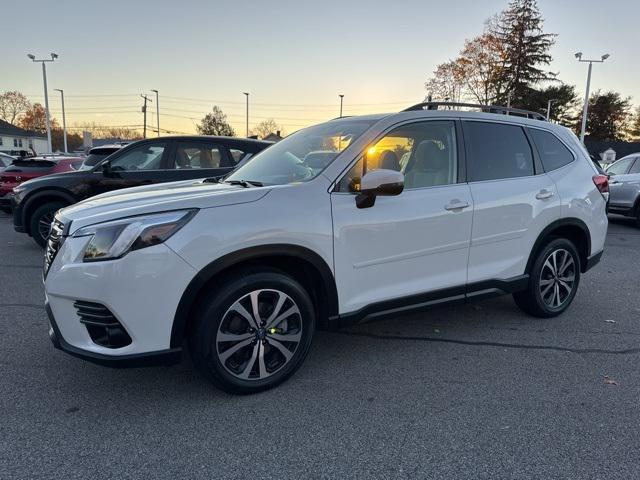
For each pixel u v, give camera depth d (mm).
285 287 3059
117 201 3051
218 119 87562
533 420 2842
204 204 2830
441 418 2863
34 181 7234
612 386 3256
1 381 3266
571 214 4367
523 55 51469
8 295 5141
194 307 2889
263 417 2859
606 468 2414
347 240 3211
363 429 2748
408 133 3623
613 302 5113
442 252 3643
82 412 2896
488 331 4242
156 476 2348
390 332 4215
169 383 3258
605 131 66562
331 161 3305
